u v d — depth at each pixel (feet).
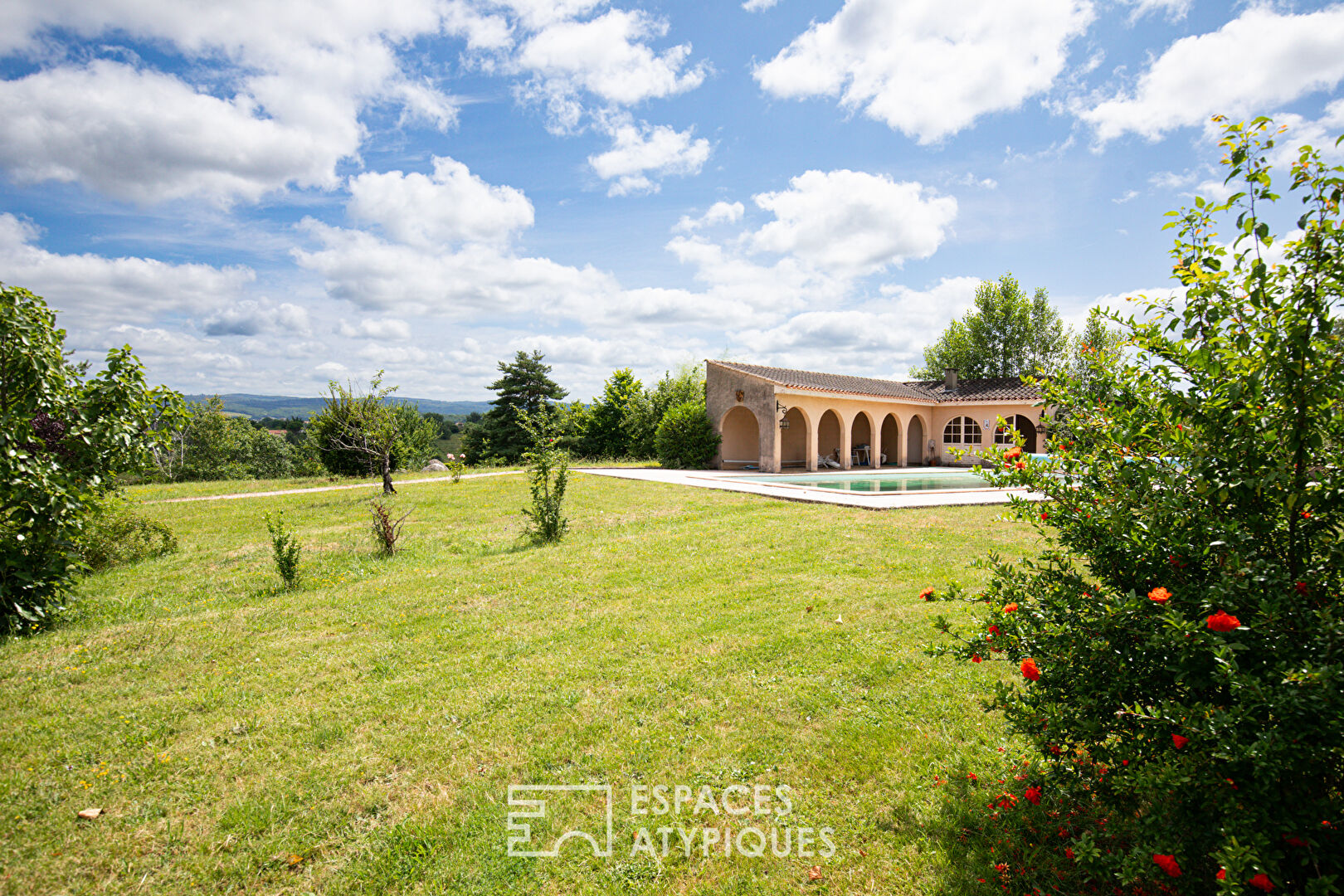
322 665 16.44
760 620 18.34
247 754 12.16
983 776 10.38
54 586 20.38
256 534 36.24
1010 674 14.10
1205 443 7.16
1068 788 8.39
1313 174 6.98
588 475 65.72
